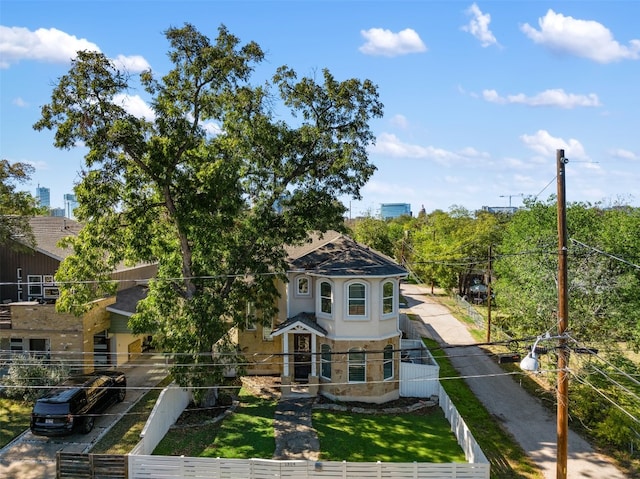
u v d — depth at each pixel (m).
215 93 22.39
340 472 17.70
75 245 22.39
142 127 21.61
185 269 23.83
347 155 24.56
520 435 22.56
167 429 22.02
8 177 28.11
